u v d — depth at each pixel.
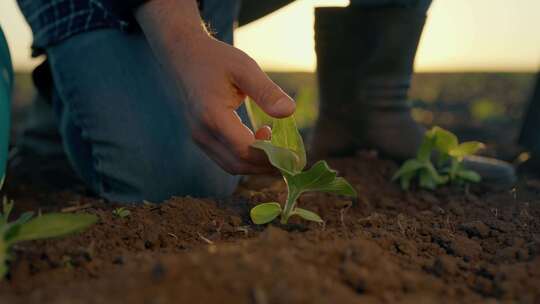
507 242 0.74
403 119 1.16
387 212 0.90
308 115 2.05
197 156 0.92
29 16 1.01
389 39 1.11
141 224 0.75
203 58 0.70
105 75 0.94
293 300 0.52
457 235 0.77
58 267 0.63
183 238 0.74
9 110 0.86
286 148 0.73
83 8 0.96
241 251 0.57
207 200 0.85
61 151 1.28
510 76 3.23
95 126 0.93
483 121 2.06
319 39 1.16
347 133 1.17
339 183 0.74
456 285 0.63
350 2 1.13
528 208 0.87
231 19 1.03
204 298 0.52
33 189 1.10
